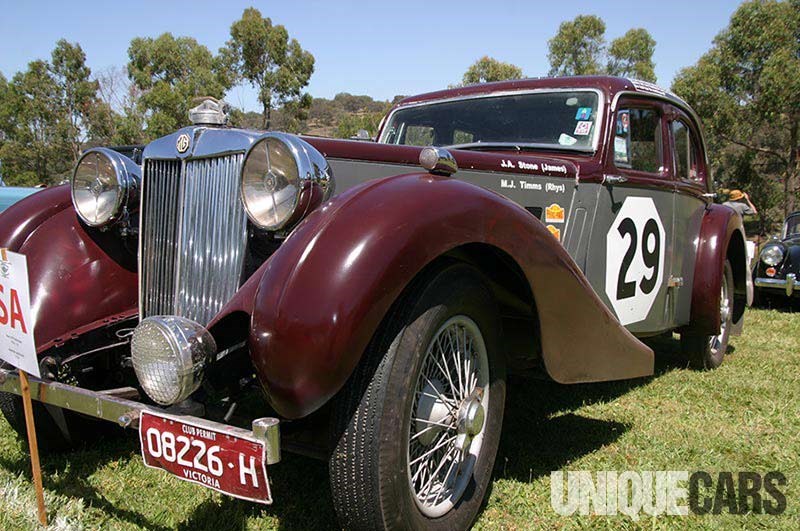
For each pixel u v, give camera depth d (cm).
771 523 214
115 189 244
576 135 314
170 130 2297
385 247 161
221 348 183
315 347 153
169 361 164
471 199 185
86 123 3030
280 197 182
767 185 1958
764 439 290
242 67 2452
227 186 207
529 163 277
